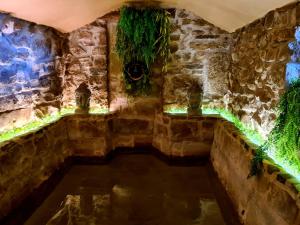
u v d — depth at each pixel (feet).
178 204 10.44
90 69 15.07
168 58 14.88
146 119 15.57
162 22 14.01
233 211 9.53
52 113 13.96
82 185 11.92
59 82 14.58
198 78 15.12
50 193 11.19
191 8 13.60
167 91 15.24
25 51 11.34
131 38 14.11
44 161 11.37
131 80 14.87
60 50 14.51
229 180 10.43
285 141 6.81
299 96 6.36
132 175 12.92
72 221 9.21
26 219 9.21
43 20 11.63
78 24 14.07
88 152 14.51
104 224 9.08
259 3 8.59
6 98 10.09
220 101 15.26
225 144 11.51
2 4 8.57
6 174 8.63
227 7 10.57
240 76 12.53
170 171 13.39
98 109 15.44
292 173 6.77
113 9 14.16
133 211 9.91
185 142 14.33
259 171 7.48
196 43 14.82
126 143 15.78
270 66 8.88
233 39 13.99
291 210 5.73
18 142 9.43
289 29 7.68
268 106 9.02
